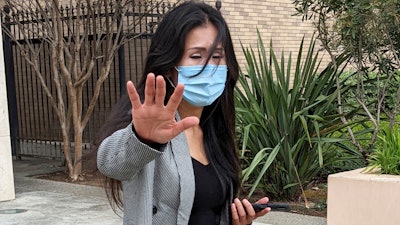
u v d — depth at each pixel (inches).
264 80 253.3
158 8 367.2
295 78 253.3
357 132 255.1
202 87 72.1
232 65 75.7
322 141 235.8
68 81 318.7
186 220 69.3
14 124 417.4
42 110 449.4
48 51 428.5
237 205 77.3
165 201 68.9
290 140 248.5
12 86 418.0
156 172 69.1
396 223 153.7
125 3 313.7
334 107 257.9
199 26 71.3
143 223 65.6
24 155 416.5
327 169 277.9
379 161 172.1
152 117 57.6
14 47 459.8
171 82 73.1
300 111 239.6
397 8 225.3
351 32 231.3
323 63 502.3
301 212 232.7
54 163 389.1
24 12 401.4
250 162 253.3
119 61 384.8
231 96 82.4
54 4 311.4
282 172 251.1
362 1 221.3
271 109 245.6
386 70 254.8
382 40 236.1
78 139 320.5
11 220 239.8
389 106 266.7
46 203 271.9
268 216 227.8
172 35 71.2
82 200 277.3
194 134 79.0
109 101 415.5
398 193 153.1
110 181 73.4
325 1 241.6
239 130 252.5
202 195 73.0
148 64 72.9
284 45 488.4
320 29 258.8
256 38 462.6
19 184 319.6
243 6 452.1
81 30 380.2
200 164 75.4
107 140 63.9
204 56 71.5
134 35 342.3
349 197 161.2
